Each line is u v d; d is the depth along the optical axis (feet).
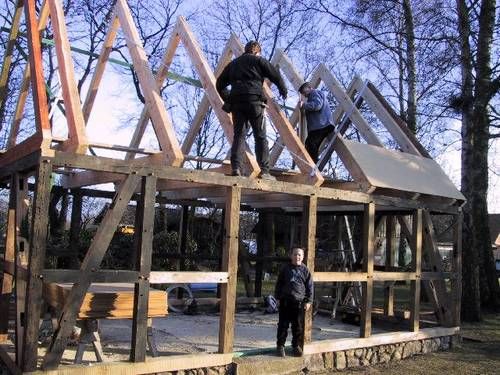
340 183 25.20
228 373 19.38
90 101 24.12
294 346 21.43
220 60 26.35
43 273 15.39
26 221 20.57
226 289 19.38
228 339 19.47
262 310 33.50
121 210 16.80
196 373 18.60
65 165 15.83
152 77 19.99
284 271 21.17
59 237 39.19
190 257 33.19
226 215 19.61
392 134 30.37
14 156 18.53
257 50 20.95
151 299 17.97
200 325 26.99
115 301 17.43
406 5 47.42
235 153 20.03
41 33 22.03
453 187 29.07
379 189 26.27
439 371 23.30
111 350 20.52
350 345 23.20
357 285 32.76
